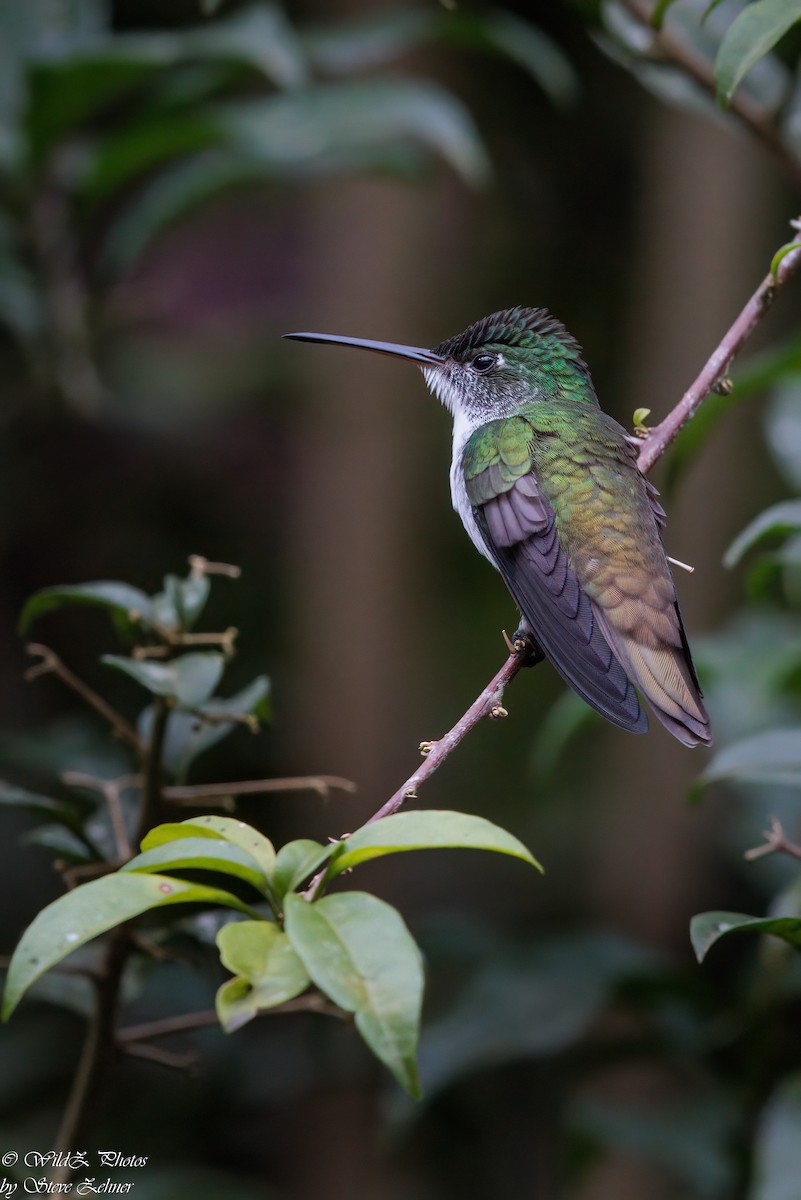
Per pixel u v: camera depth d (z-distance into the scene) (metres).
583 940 8.12
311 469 12.22
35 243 9.23
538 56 9.02
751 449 11.90
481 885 11.99
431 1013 8.05
